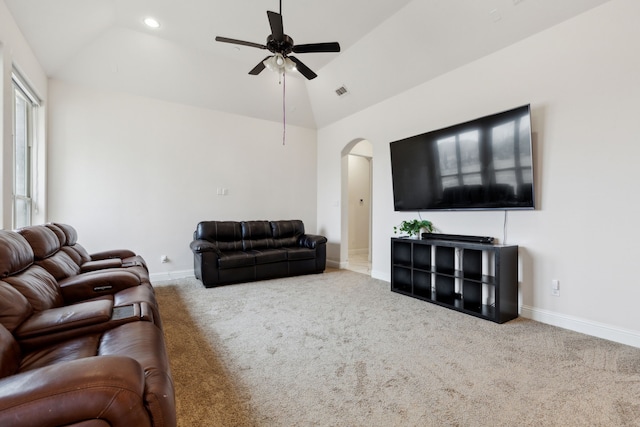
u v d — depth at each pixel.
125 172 4.31
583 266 2.55
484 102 3.23
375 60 3.98
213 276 4.08
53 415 0.71
